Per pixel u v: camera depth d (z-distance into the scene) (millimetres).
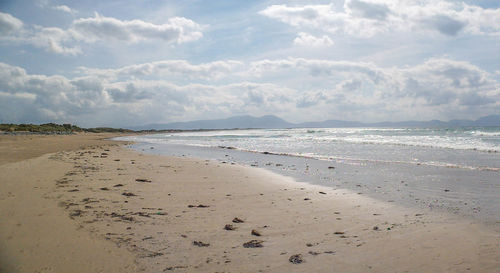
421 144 27578
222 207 8023
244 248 5285
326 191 10141
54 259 4613
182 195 9344
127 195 9023
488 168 13672
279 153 24156
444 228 6262
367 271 4441
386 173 13414
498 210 7465
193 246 5336
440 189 10000
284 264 4676
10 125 86062
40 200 7871
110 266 4473
